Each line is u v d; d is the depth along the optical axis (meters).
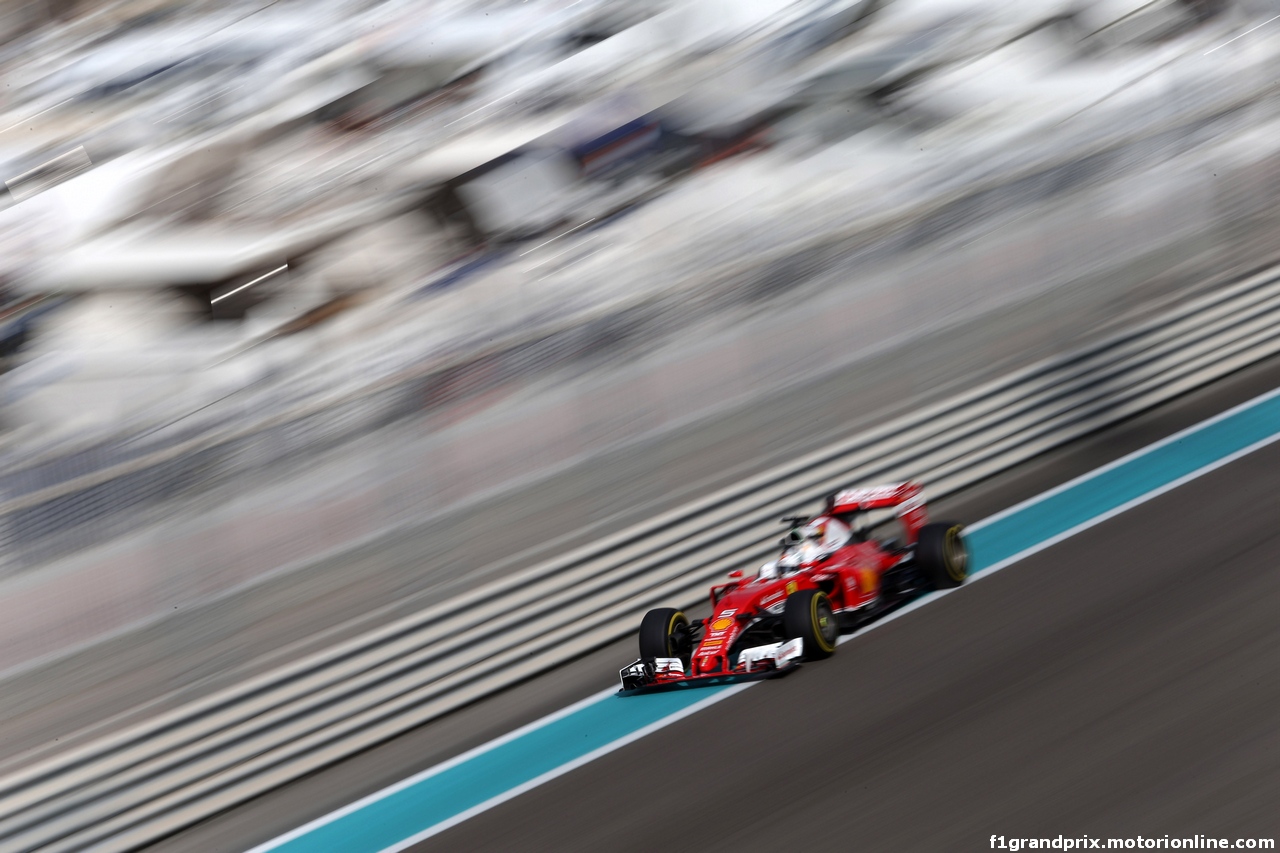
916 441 31.34
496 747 22.41
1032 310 34.88
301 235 51.56
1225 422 31.77
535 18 64.31
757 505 29.16
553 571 26.45
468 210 53.00
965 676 20.08
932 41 60.41
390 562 26.02
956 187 51.38
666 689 22.45
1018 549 26.39
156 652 23.50
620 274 48.34
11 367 48.03
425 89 61.16
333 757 23.52
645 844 17.16
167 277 49.56
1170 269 36.59
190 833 22.02
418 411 27.23
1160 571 22.86
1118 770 15.95
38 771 21.14
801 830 16.38
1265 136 39.59
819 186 53.50
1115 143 37.94
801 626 21.97
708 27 61.41
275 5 69.31
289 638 24.59
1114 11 61.78
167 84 65.25
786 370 31.80
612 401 29.53
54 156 61.41
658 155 55.94
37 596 22.83
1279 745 15.61
